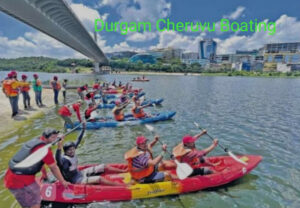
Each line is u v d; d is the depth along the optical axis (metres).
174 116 11.70
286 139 8.12
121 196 4.23
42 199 3.98
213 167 5.40
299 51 142.50
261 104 16.33
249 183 4.96
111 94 19.39
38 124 9.43
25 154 3.15
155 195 4.37
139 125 9.66
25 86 11.87
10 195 4.32
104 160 6.15
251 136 8.45
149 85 34.28
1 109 11.22
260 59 154.75
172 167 5.28
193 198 4.38
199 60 167.75
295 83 46.75
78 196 4.08
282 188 4.79
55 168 3.43
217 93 23.88
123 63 107.06
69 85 28.67
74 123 9.02
